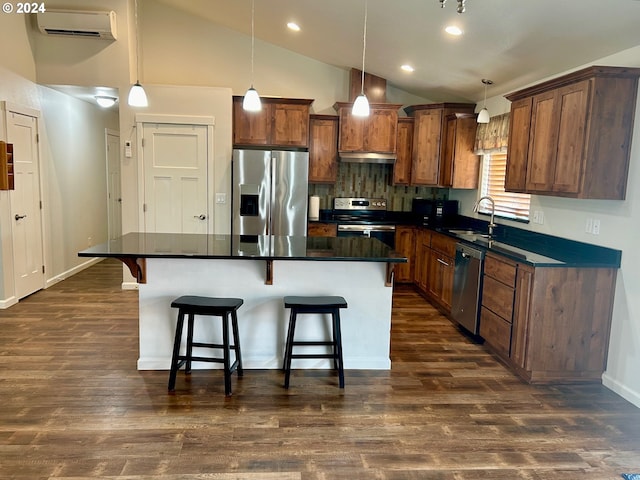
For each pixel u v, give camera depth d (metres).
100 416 2.69
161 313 3.33
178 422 2.65
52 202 5.67
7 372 3.24
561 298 3.22
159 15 6.04
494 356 3.80
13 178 4.69
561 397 3.11
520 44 3.63
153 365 3.34
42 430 2.53
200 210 5.61
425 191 6.53
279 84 6.24
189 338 3.12
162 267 3.30
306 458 2.35
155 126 5.44
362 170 6.43
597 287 3.23
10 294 4.75
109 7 5.11
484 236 4.61
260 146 5.91
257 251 3.21
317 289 3.40
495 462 2.37
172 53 6.11
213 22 6.07
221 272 3.34
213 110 5.51
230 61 6.17
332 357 3.14
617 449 2.52
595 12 2.83
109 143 7.62
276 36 5.76
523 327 3.31
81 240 6.58
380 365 3.48
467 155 5.54
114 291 5.43
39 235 5.36
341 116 5.95
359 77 6.07
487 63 4.28
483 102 5.50
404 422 2.73
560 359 3.28
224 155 5.58
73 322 4.30
